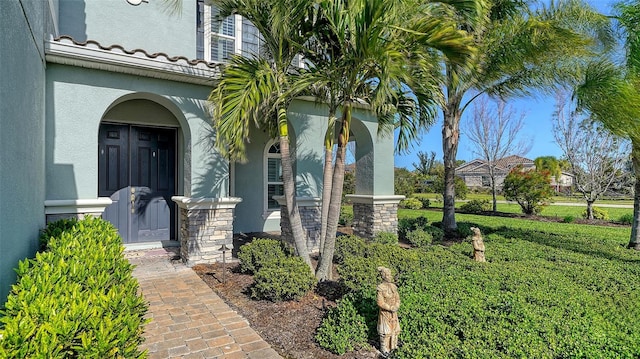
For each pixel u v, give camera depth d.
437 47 5.38
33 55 4.35
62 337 1.81
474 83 10.89
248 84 5.68
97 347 1.82
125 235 9.21
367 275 5.38
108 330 1.90
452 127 12.32
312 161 9.59
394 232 10.98
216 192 7.86
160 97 7.37
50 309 2.02
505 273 5.96
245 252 6.85
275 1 5.40
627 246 10.16
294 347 4.14
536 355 3.28
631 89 7.48
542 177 20.58
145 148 9.48
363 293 4.68
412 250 7.82
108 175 8.95
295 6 5.36
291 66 6.97
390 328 3.86
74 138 6.50
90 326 1.96
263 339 4.31
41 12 5.20
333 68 6.02
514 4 10.27
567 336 3.61
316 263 8.05
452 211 12.51
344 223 15.44
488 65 10.16
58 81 6.35
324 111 9.73
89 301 2.26
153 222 9.62
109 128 8.95
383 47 5.17
